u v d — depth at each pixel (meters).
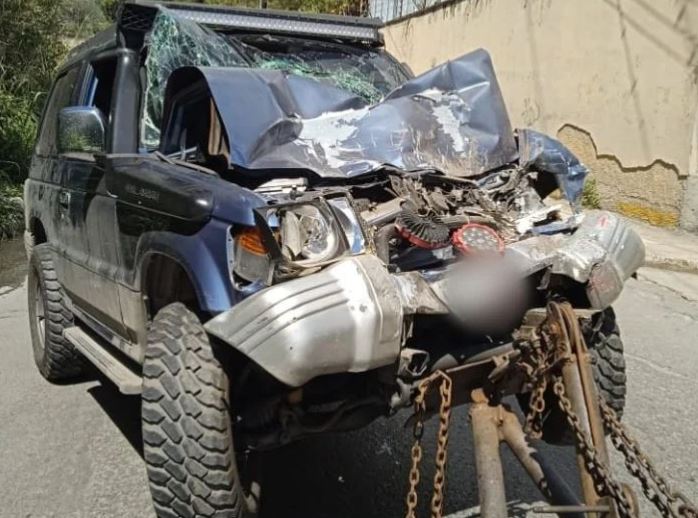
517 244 3.49
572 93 11.24
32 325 5.87
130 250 3.88
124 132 4.34
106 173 4.18
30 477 4.34
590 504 2.70
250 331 2.87
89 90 5.14
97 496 4.13
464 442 4.64
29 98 13.59
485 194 3.94
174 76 3.94
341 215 3.27
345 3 19.77
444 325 3.36
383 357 2.90
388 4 18.41
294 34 5.26
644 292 7.84
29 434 4.86
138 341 4.04
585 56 10.92
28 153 12.54
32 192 5.87
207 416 3.08
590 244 3.57
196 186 3.35
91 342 4.82
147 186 3.63
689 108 9.32
